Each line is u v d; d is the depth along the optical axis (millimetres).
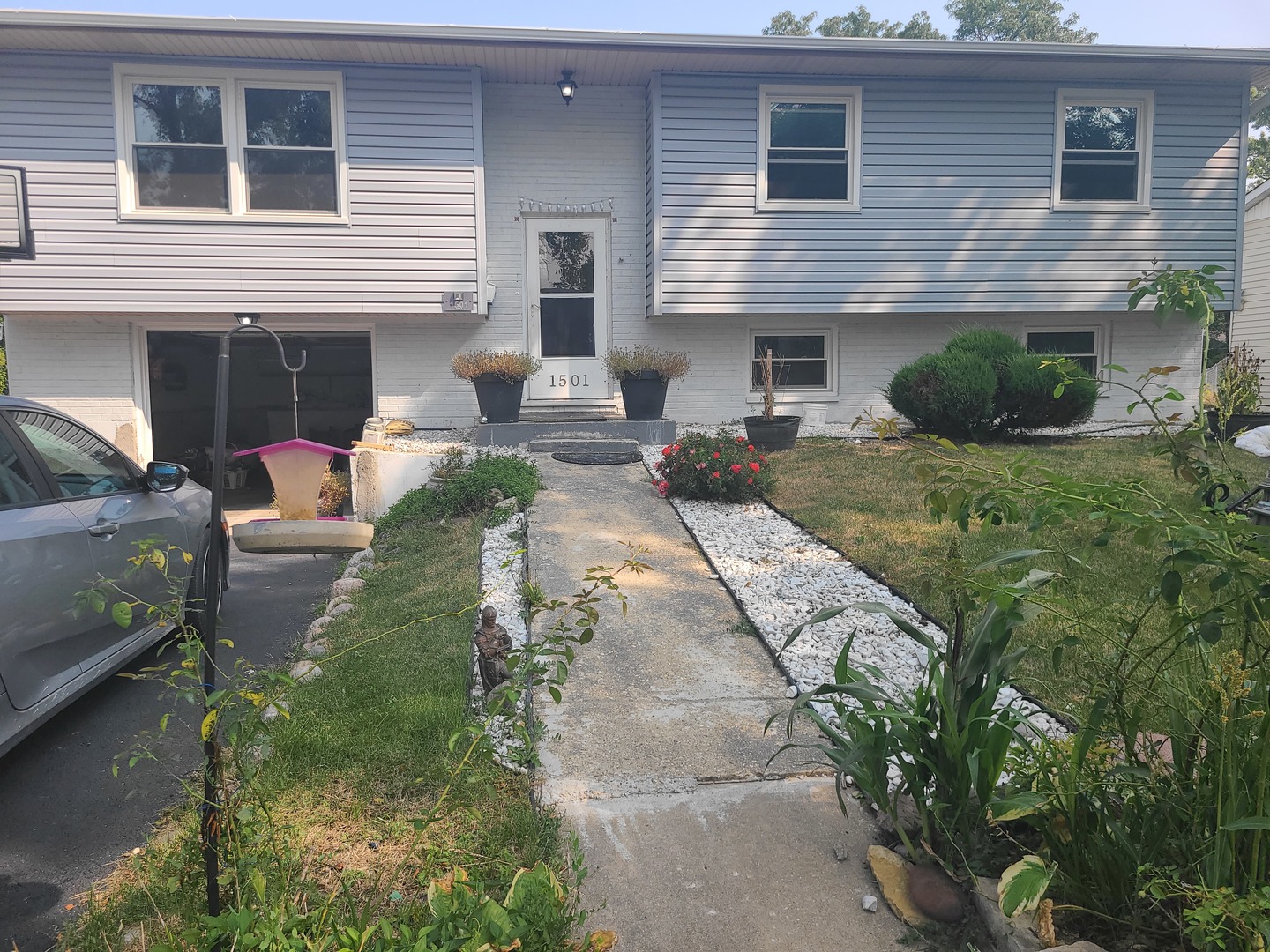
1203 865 2359
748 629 5230
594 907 2799
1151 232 12203
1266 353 18594
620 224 12312
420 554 7469
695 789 3484
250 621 6203
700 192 11586
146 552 2627
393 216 11000
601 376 12430
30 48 10164
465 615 5410
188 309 10703
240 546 2766
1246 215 19125
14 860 3197
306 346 14680
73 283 10469
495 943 2061
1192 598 2748
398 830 3098
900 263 11914
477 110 11055
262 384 14812
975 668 2818
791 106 11719
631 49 10617
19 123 10227
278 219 10781
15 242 10273
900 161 11820
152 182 10617
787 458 9906
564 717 4141
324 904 2420
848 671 3062
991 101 11859
